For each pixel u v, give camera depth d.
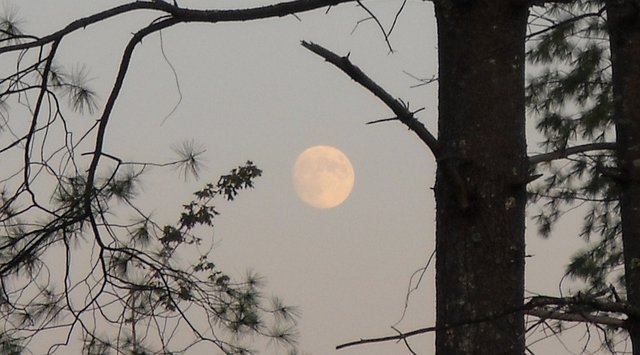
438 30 18.91
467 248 17.80
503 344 17.61
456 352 17.70
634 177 19.78
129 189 21.17
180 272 21.81
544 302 16.20
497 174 17.94
